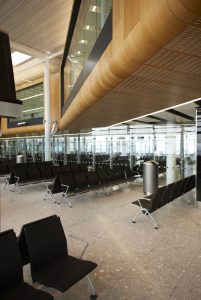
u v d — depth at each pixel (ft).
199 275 12.12
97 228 18.69
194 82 14.11
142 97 18.21
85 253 14.48
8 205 26.35
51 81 63.62
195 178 25.45
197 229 18.42
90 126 45.44
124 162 50.62
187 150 42.68
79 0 31.76
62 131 57.72
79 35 33.83
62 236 10.87
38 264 9.61
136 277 11.96
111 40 13.30
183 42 8.87
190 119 38.17
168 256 14.11
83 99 21.67
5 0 33.86
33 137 83.56
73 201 27.61
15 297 8.08
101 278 11.88
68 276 9.16
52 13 38.06
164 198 20.18
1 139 96.78
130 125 47.78
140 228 18.66
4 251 8.73
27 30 44.32
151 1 7.73
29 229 9.84
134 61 10.63
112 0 14.23
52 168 38.34
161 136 46.52
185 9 6.55
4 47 9.18
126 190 34.06
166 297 10.43
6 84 8.77
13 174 32.91
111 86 14.62
